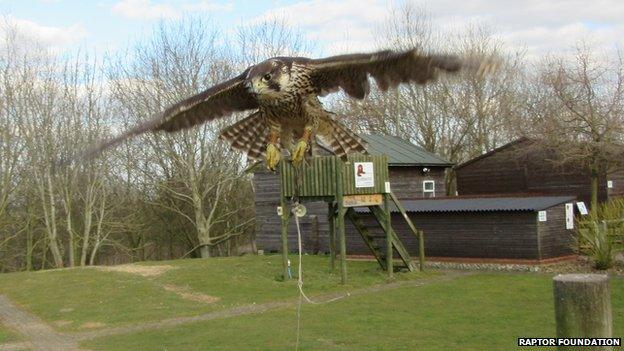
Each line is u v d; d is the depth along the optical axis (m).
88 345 14.36
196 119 5.07
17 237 41.59
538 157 33.81
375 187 22.27
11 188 38.53
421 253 24.31
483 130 45.22
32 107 36.84
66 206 38.12
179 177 41.78
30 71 37.28
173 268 26.56
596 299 4.10
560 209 24.75
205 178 41.69
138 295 20.42
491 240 25.06
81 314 17.89
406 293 19.34
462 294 18.77
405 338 13.43
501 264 24.48
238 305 18.38
